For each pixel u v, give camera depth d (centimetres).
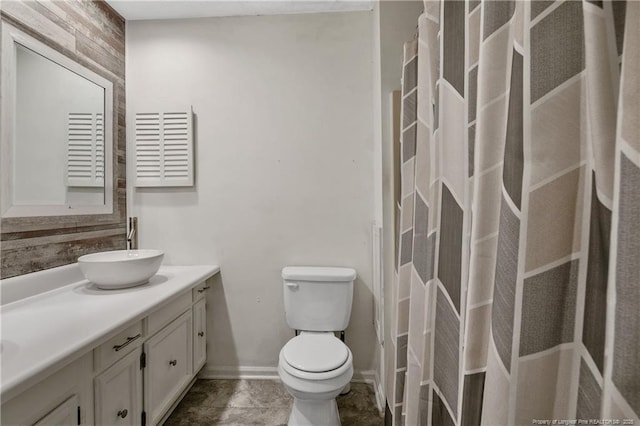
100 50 178
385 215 165
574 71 44
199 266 200
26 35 132
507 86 55
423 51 100
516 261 48
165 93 202
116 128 190
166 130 198
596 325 41
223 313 201
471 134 66
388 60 165
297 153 200
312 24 199
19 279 126
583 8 41
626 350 34
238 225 202
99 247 175
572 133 44
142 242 201
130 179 200
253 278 201
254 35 201
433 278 81
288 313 181
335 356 140
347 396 180
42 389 82
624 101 35
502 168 55
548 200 45
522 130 48
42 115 140
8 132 124
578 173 44
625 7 37
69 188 155
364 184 198
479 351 58
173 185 198
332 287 178
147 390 131
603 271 40
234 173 202
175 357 157
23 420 76
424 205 96
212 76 202
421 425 83
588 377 42
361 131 198
